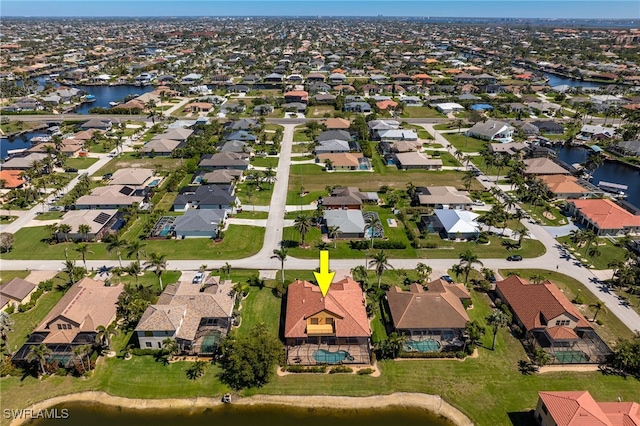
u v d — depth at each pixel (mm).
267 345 76500
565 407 64438
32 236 123750
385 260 96188
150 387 75625
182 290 93250
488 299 98438
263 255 114938
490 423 69625
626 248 119000
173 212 138000
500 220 127625
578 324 85438
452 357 81938
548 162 172500
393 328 88375
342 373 78750
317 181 164125
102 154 192750
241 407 72750
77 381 76562
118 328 88500
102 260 112000
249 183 161375
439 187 149625
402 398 74188
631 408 65188
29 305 93812
